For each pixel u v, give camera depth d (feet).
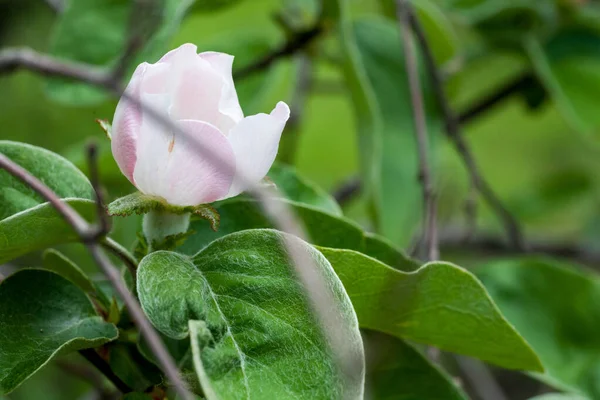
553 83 2.73
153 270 1.77
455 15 3.00
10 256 1.85
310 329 1.75
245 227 1.94
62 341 1.85
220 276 1.78
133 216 2.33
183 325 1.75
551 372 2.31
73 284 1.89
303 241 1.78
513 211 3.65
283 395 1.72
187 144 1.78
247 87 2.56
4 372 1.82
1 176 1.90
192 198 1.80
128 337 1.89
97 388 2.42
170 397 1.89
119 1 2.39
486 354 1.94
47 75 2.10
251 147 1.77
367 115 2.37
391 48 2.57
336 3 2.45
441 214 3.57
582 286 2.34
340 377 1.72
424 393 1.99
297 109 3.12
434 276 1.86
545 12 2.88
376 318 1.91
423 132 2.15
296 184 2.06
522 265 2.36
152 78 1.79
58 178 1.92
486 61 3.19
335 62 2.58
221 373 1.72
